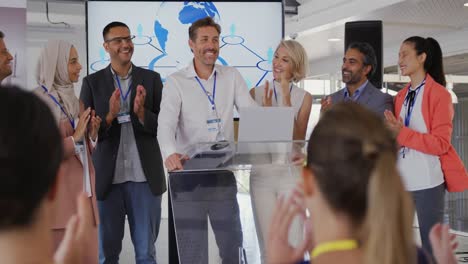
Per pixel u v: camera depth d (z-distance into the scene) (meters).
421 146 3.49
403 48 3.72
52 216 0.93
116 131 4.00
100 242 3.99
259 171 2.59
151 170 4.00
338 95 4.20
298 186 1.27
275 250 1.24
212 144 2.53
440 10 7.68
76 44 7.53
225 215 2.63
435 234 1.49
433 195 3.59
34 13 7.36
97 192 3.94
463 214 9.22
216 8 5.01
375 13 7.73
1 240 0.86
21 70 4.61
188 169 2.65
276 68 4.19
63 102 3.58
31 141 0.84
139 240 4.04
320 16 8.45
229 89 3.66
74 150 3.32
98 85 4.13
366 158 1.03
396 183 1.02
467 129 11.62
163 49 5.01
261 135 3.00
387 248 1.00
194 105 3.54
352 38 5.01
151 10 4.98
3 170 0.82
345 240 1.07
